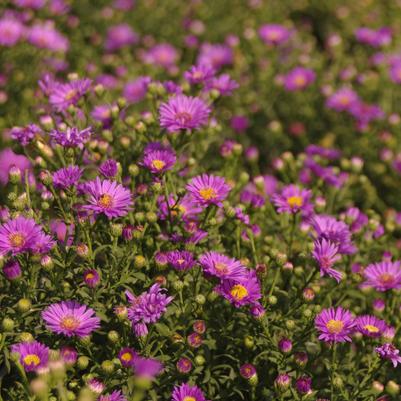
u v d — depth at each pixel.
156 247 5.74
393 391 5.27
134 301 4.95
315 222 6.03
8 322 4.72
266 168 10.33
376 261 7.20
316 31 14.54
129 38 12.01
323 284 6.24
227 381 5.49
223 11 13.79
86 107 6.96
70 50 11.43
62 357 4.70
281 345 5.20
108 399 4.68
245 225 6.18
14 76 9.59
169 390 5.29
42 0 10.56
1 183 7.50
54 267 5.27
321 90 10.97
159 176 5.68
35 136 6.19
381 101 10.86
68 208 5.69
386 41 11.52
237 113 10.68
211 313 5.57
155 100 7.02
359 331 5.38
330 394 5.48
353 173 8.23
